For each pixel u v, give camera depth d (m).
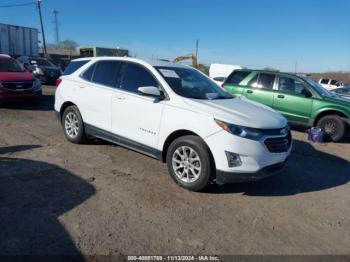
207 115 4.20
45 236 3.11
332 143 8.29
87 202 3.86
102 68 5.74
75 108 6.05
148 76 5.01
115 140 5.37
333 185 5.12
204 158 4.18
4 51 23.72
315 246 3.32
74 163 5.14
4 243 2.95
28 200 3.79
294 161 6.30
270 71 9.70
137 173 4.89
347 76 55.22
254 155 4.06
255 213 3.94
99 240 3.12
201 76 5.70
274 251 3.18
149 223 3.50
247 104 5.06
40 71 17.59
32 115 8.97
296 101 8.91
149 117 4.77
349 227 3.78
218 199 4.23
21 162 5.03
